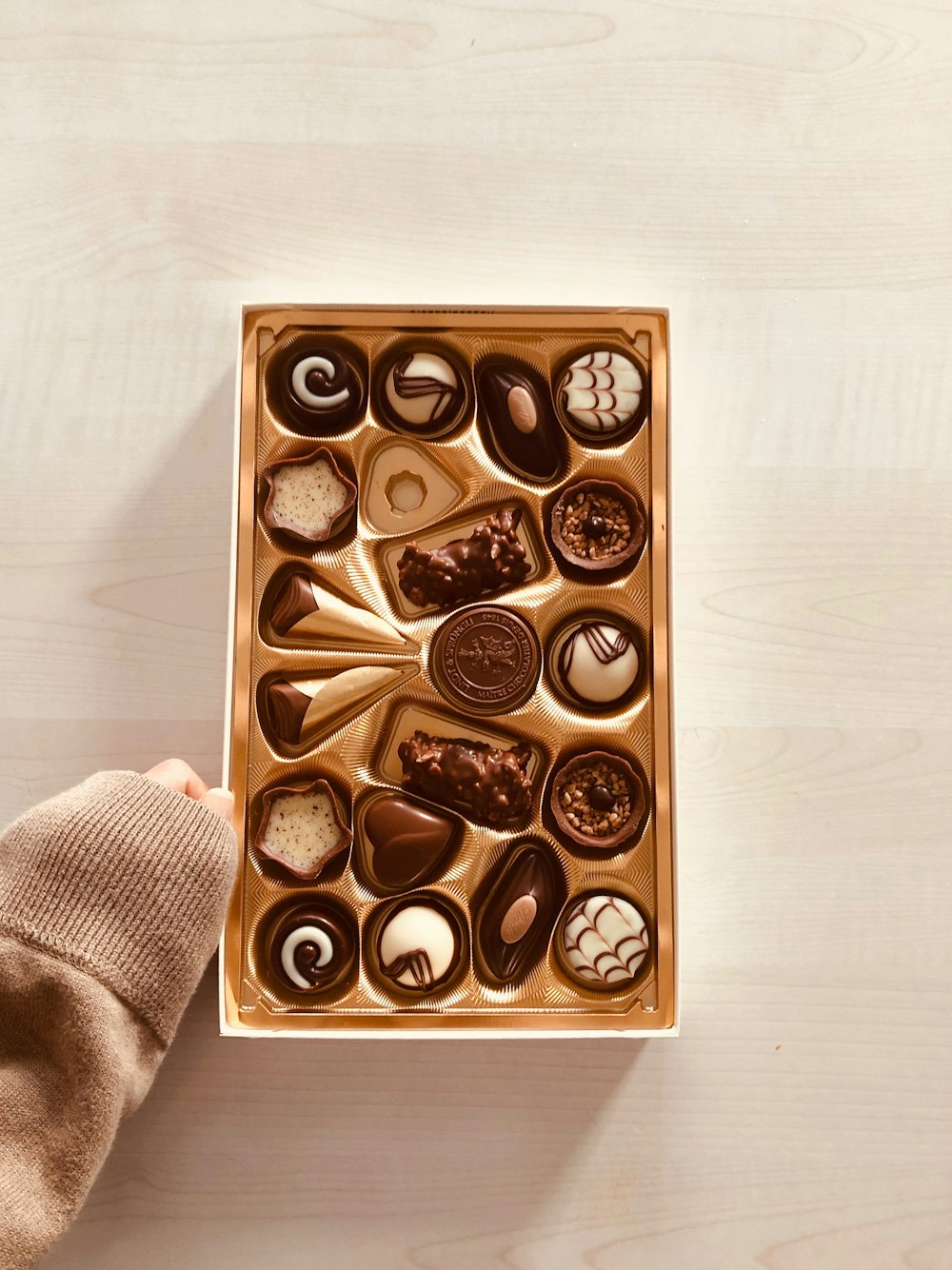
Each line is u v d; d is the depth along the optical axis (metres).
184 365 0.47
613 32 0.48
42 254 0.47
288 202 0.48
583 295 0.48
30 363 0.47
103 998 0.39
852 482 0.47
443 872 0.44
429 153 0.48
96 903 0.40
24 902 0.40
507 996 0.43
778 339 0.48
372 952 0.44
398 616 0.45
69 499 0.47
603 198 0.48
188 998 0.41
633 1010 0.43
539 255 0.48
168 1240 0.45
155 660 0.46
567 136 0.48
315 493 0.45
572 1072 0.45
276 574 0.45
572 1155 0.45
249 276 0.47
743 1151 0.45
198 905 0.41
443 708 0.45
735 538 0.47
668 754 0.43
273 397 0.45
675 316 0.48
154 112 0.48
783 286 0.48
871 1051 0.46
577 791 0.44
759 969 0.46
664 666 0.43
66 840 0.40
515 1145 0.45
